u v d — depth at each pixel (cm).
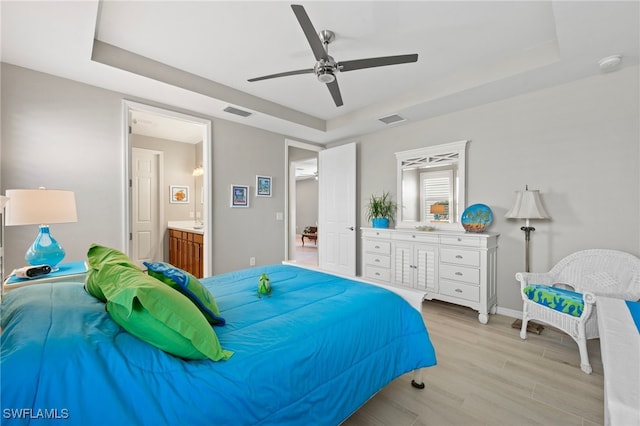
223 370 106
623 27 193
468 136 351
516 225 317
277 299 176
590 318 218
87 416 81
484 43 245
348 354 145
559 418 165
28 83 251
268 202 444
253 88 333
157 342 106
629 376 86
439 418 165
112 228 295
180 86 289
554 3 173
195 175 583
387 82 318
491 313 329
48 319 103
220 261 390
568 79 273
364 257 424
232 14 207
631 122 252
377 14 207
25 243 254
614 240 260
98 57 240
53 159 263
